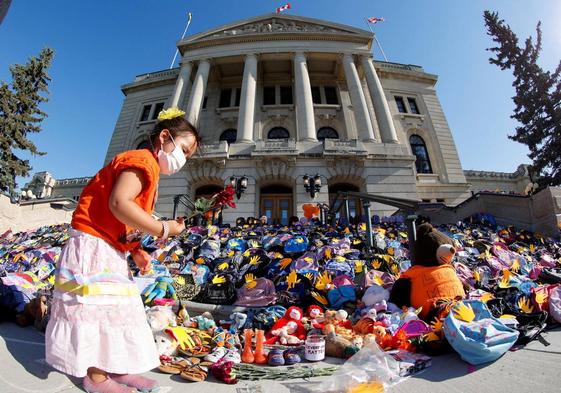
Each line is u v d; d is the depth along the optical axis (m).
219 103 27.36
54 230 10.27
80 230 1.65
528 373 2.00
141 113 29.14
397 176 19.88
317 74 27.88
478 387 1.89
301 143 20.69
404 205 4.86
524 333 2.57
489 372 2.10
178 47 26.52
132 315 1.67
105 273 1.61
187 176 19.88
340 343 2.69
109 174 1.70
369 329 2.99
